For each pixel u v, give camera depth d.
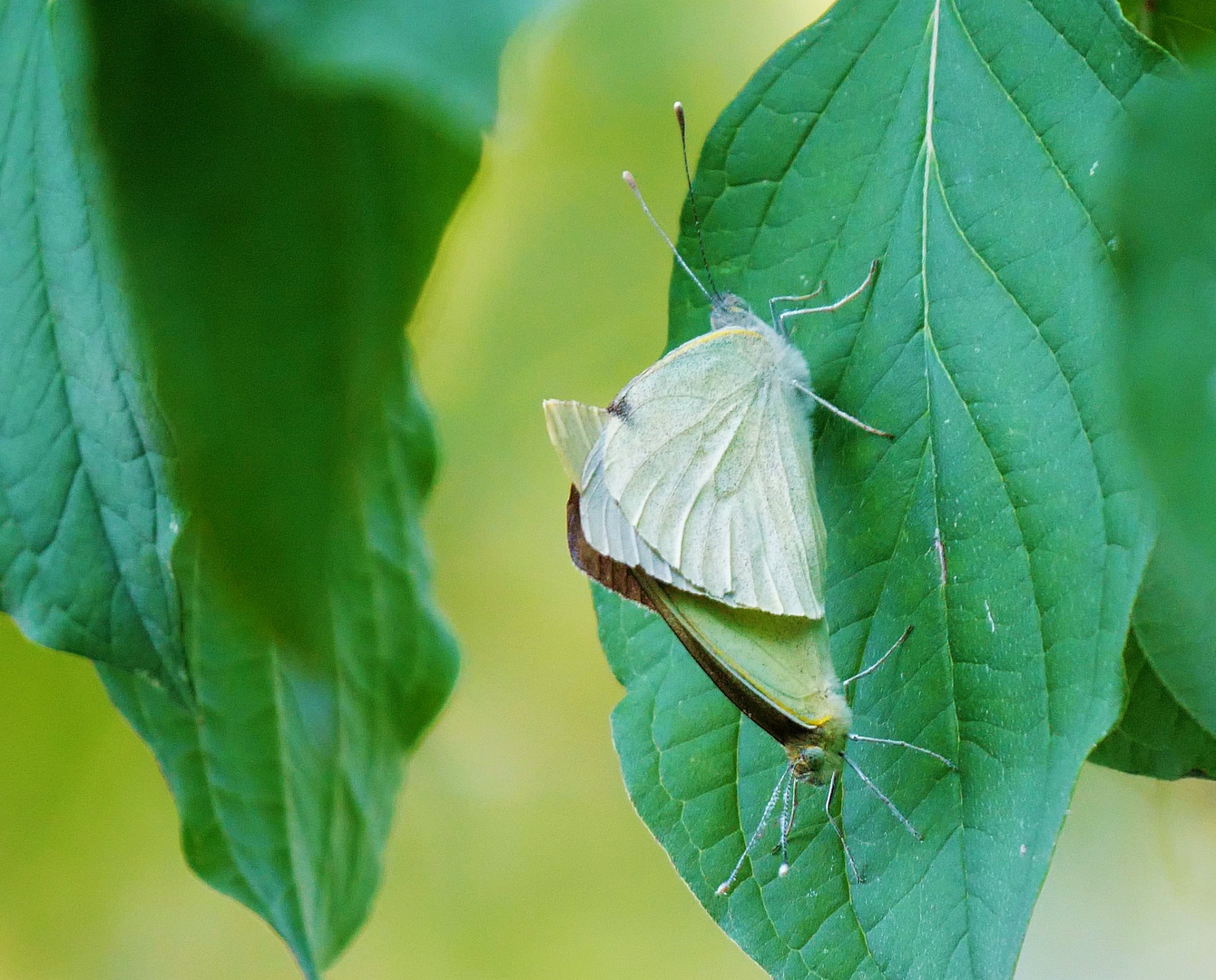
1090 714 0.53
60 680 0.58
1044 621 0.54
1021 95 0.54
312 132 0.41
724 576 0.55
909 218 0.55
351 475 0.40
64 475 0.53
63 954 0.59
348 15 0.32
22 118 0.53
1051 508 0.54
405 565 0.56
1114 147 0.54
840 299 0.55
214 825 0.56
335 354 0.40
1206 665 0.55
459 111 0.32
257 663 0.56
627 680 0.56
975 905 0.54
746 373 0.55
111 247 0.45
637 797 0.55
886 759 0.55
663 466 0.55
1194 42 0.55
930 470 0.55
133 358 0.53
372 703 0.56
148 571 0.53
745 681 0.55
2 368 0.53
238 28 0.35
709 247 0.55
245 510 0.39
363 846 0.57
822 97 0.55
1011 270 0.54
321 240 0.41
